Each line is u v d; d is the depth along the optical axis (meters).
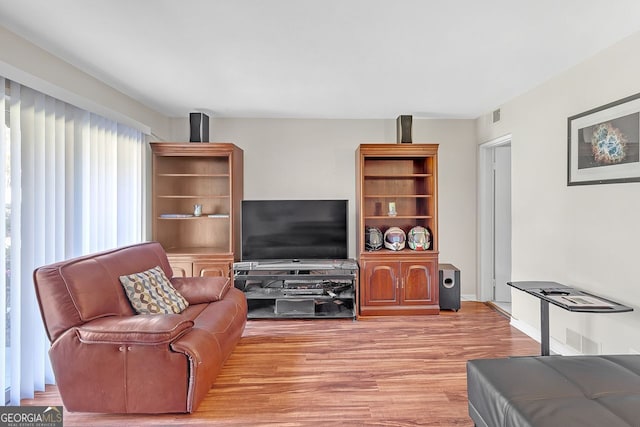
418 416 2.12
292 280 4.12
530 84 3.25
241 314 3.10
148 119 4.03
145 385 2.08
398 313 4.06
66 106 2.70
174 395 2.09
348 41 2.39
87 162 2.93
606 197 2.51
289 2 1.91
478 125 4.52
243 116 4.43
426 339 3.33
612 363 1.78
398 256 4.06
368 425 2.04
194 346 2.14
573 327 2.84
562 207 2.96
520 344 3.21
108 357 2.08
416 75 3.03
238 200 4.30
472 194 4.63
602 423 1.28
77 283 2.16
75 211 2.84
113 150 3.33
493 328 3.63
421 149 4.07
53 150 2.51
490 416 1.60
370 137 4.57
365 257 4.04
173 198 4.46
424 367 2.76
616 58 2.42
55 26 2.18
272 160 4.54
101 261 2.48
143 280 2.66
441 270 4.19
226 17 2.07
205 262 3.96
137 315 2.35
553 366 1.75
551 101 3.09
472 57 2.65
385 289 4.07
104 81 3.16
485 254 4.56
